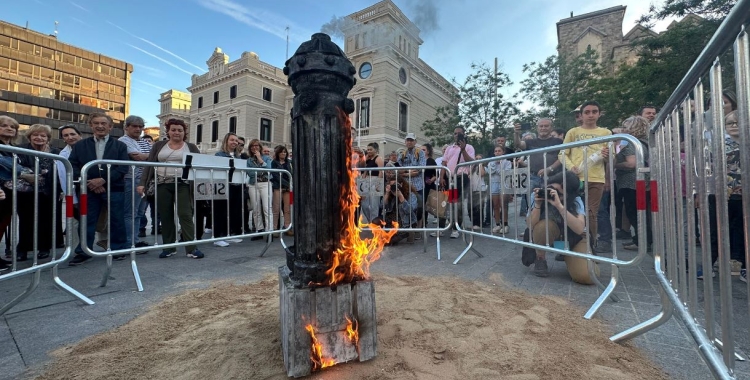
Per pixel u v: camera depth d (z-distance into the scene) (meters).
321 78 1.64
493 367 1.63
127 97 68.44
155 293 2.87
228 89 30.47
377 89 21.83
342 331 1.64
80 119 57.22
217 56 31.92
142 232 5.98
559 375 1.56
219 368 1.62
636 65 12.97
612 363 1.69
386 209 5.24
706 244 1.40
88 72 62.81
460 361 1.68
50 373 1.62
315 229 1.62
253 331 1.99
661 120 2.01
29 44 56.31
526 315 2.27
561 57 17.58
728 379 1.12
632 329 1.92
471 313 2.30
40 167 4.13
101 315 2.38
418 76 24.94
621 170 4.66
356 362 1.67
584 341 1.93
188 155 3.83
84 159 4.12
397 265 3.86
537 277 3.34
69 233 2.82
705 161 1.40
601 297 2.40
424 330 2.01
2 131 3.78
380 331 2.00
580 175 3.89
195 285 3.10
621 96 13.34
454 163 6.17
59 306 2.57
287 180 6.25
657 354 1.81
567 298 2.71
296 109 1.67
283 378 1.54
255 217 5.80
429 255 4.43
